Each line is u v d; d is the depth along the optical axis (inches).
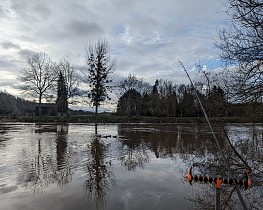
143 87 2613.2
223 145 417.7
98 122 1877.5
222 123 362.0
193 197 319.0
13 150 632.4
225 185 345.4
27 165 478.0
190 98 2100.1
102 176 411.8
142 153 624.1
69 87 2007.9
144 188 353.4
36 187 354.3
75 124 1692.9
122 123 1850.4
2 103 2728.8
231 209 283.7
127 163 507.5
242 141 460.1
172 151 654.5
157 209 285.6
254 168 362.6
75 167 468.1
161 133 1125.7
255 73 296.0
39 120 1834.4
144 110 2418.8
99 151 641.6
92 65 1899.6
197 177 193.3
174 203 301.1
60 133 1068.5
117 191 341.7
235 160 374.6
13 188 350.0
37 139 852.6
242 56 301.7
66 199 312.7
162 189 349.1
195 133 1101.1
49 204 297.3
